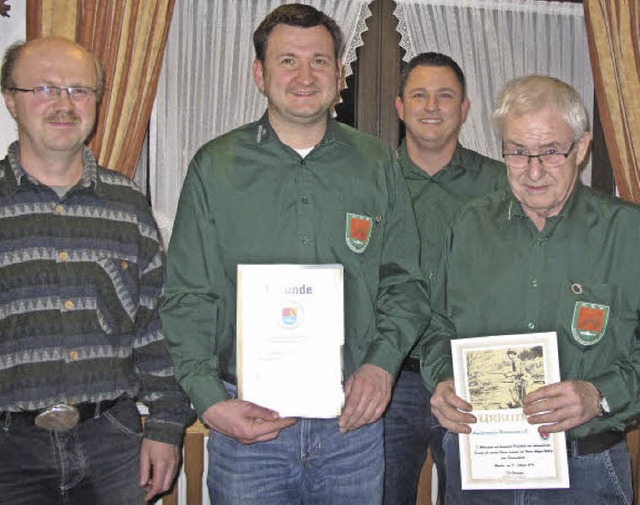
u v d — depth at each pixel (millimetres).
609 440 1547
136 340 1829
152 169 2922
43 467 1657
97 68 1773
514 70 3064
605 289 1546
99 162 2742
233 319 1673
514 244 1604
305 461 1636
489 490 1579
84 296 1690
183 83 2900
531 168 1479
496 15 3043
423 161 2369
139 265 1807
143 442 1823
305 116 1621
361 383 1609
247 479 1619
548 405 1465
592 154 3209
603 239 1563
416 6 2973
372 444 1671
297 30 1607
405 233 1752
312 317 1581
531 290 1578
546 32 3084
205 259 1664
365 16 2938
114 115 2738
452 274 1666
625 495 1552
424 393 2213
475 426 1540
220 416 1556
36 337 1643
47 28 2674
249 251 1656
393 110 3080
